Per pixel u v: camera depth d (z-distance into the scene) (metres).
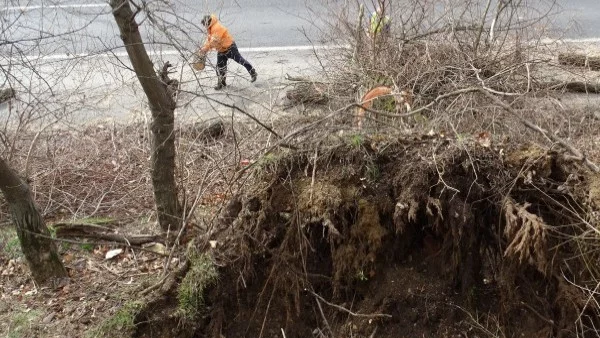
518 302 3.79
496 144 3.82
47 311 4.05
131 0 3.53
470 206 3.65
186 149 5.65
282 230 3.92
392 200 3.78
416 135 3.94
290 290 3.94
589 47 7.88
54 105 7.01
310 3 9.77
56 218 5.33
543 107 5.52
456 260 3.80
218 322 3.93
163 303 3.91
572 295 3.57
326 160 3.96
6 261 4.61
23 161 5.85
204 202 4.89
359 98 5.50
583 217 3.55
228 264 3.93
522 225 3.44
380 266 3.99
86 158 6.09
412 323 3.94
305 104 6.34
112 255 4.56
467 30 6.62
